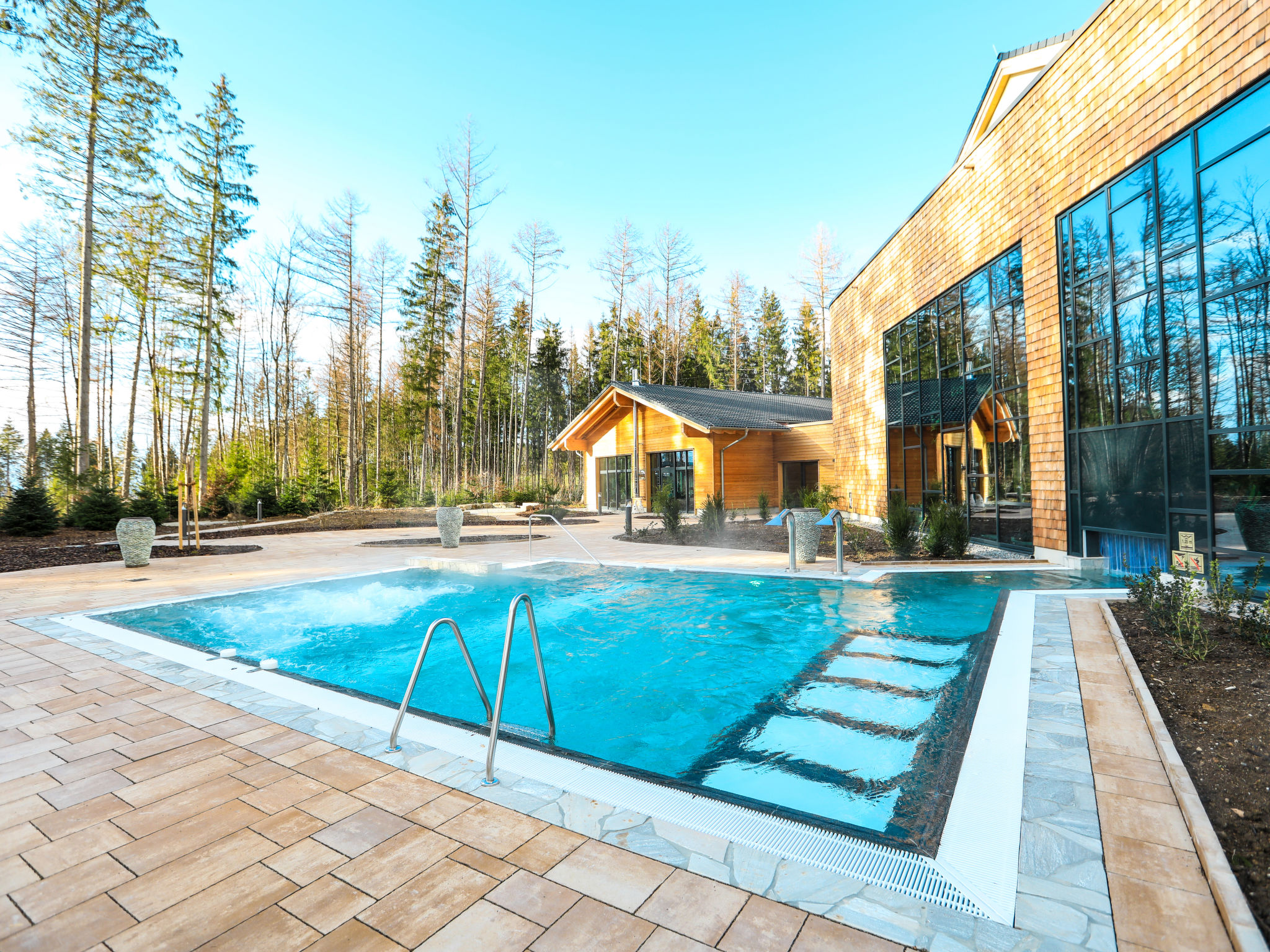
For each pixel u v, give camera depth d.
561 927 1.76
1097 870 1.99
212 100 21.23
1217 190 6.14
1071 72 8.36
